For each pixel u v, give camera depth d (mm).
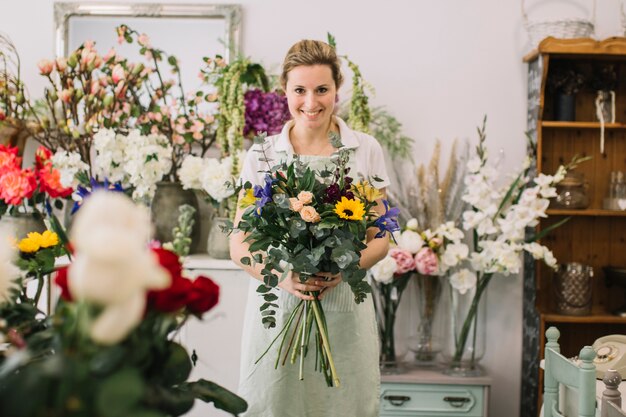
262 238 1952
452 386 3182
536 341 3334
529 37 3369
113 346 825
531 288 3406
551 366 1842
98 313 789
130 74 3188
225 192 2973
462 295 3279
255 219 1932
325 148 2346
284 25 3490
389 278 3115
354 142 2355
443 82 3516
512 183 3381
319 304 2096
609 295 3514
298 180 1945
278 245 1965
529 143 3438
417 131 3523
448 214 3357
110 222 762
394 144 3482
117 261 731
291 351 2227
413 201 3336
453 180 3385
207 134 3359
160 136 3072
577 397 1897
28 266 1360
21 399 792
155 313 939
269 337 2252
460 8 3504
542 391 3246
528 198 3160
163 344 953
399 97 3518
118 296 744
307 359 2234
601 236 3516
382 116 3484
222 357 3059
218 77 3334
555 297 3363
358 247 1914
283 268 2104
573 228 3518
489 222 3223
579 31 3258
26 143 3447
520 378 3551
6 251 1024
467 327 3262
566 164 3510
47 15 3500
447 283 3299
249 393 2268
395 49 3506
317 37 3500
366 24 3502
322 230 1864
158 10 3447
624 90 3498
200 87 3449
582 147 3508
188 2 3467
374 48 3504
